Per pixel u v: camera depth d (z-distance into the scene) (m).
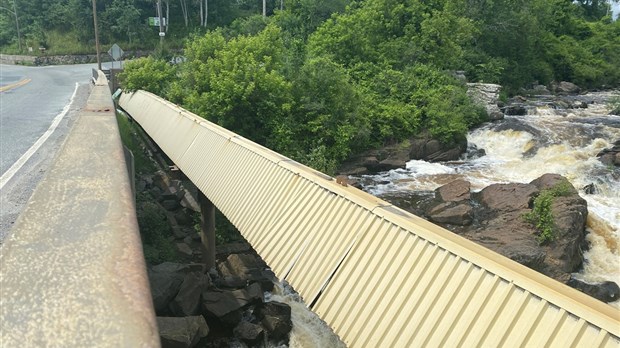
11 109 18.53
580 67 44.06
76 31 53.97
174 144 12.10
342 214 5.33
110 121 5.62
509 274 3.53
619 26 55.50
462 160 22.22
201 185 9.05
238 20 41.12
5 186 9.12
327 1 37.62
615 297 11.19
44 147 12.28
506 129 23.09
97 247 1.69
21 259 1.57
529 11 40.53
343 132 19.36
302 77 19.48
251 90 16.64
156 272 10.07
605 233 13.63
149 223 12.26
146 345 1.10
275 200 6.54
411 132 22.56
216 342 9.21
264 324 9.57
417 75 26.97
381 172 20.19
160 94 21.31
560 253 12.12
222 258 12.52
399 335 3.84
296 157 17.42
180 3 59.56
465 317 3.54
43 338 1.13
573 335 2.96
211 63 18.22
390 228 4.68
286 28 36.34
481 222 14.33
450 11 30.75
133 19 53.94
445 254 4.02
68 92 24.64
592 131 21.91
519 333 3.20
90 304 1.29
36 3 57.38
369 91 24.48
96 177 2.76
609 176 17.41
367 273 4.49
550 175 15.78
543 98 35.16
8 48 54.69
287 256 5.54
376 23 29.78
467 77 33.78
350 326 4.25
